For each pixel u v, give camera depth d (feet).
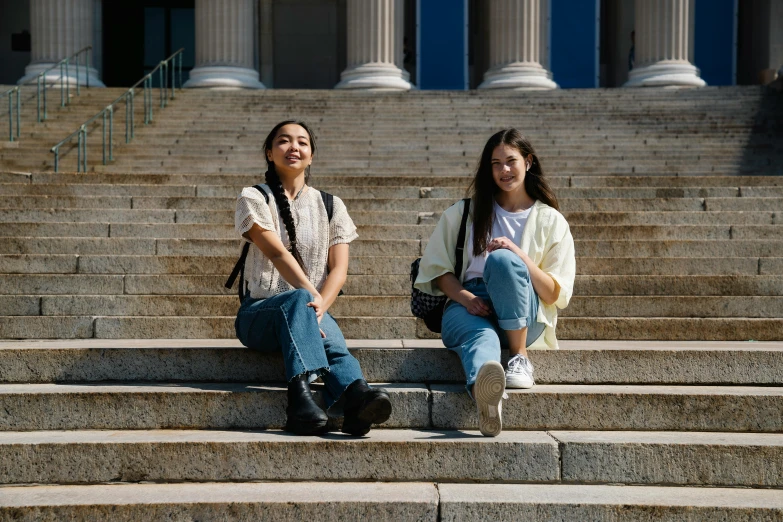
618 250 24.34
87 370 16.05
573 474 13.38
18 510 11.96
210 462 13.35
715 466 13.33
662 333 19.42
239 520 12.09
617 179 31.17
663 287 21.90
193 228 25.38
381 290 22.26
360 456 13.37
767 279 21.80
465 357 14.47
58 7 67.46
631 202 27.94
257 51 82.69
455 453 13.39
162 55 90.68
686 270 23.17
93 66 75.10
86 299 20.85
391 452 13.38
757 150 48.01
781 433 14.42
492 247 15.39
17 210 26.04
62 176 30.66
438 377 16.06
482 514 12.17
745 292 21.80
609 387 15.58
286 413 14.19
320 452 13.38
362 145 49.39
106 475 13.32
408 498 12.32
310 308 14.33
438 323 16.53
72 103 57.36
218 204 27.66
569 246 15.98
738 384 16.03
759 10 78.69
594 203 28.02
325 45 84.84
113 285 21.88
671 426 14.58
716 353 16.03
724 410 14.53
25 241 23.84
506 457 13.41
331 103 56.80
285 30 84.69
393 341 19.27
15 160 45.14
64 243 23.94
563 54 79.10
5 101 58.54
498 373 13.44
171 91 59.52
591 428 14.64
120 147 47.96
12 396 14.55
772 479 13.26
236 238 24.71
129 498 12.35
